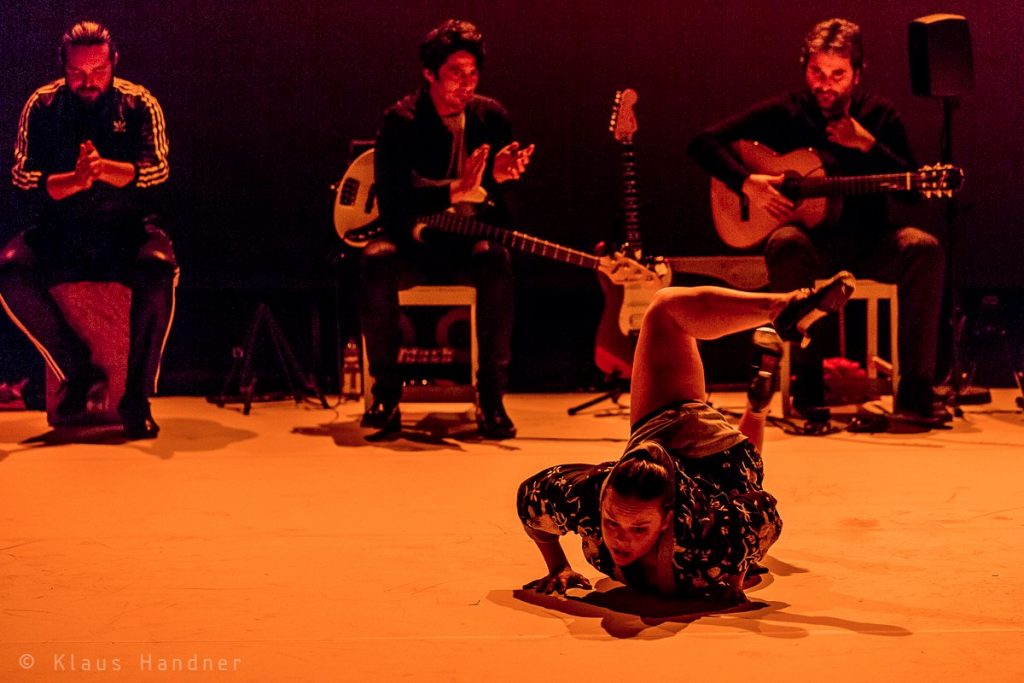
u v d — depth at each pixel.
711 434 2.65
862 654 2.34
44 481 4.16
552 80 6.48
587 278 6.54
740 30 6.50
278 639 2.47
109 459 4.59
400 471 4.33
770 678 2.22
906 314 5.22
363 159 5.41
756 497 2.58
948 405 5.84
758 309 2.62
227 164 6.48
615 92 6.50
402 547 3.23
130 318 5.05
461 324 6.18
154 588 2.86
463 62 4.97
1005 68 6.52
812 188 5.28
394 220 5.05
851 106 5.46
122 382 5.25
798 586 2.82
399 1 6.44
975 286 6.64
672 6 6.47
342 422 5.53
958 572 2.94
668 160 6.56
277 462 4.52
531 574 2.96
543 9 6.45
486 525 3.48
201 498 3.88
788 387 5.51
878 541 3.25
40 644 2.46
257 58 6.43
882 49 6.54
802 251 5.23
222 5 6.39
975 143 6.58
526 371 6.65
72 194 4.98
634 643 2.42
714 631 2.48
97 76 4.98
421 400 5.60
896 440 4.94
